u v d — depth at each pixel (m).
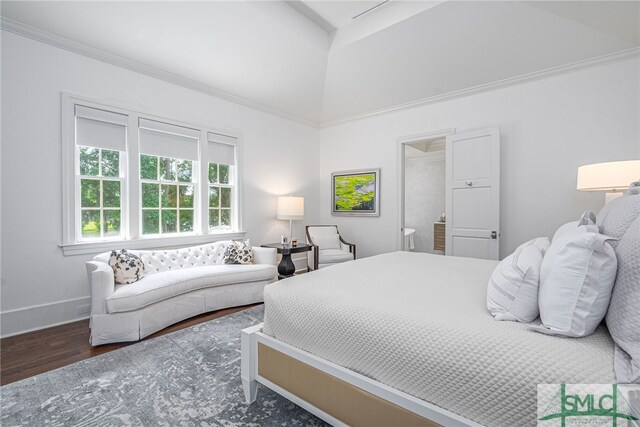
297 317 1.51
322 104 4.88
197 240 3.77
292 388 1.48
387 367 1.19
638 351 0.80
